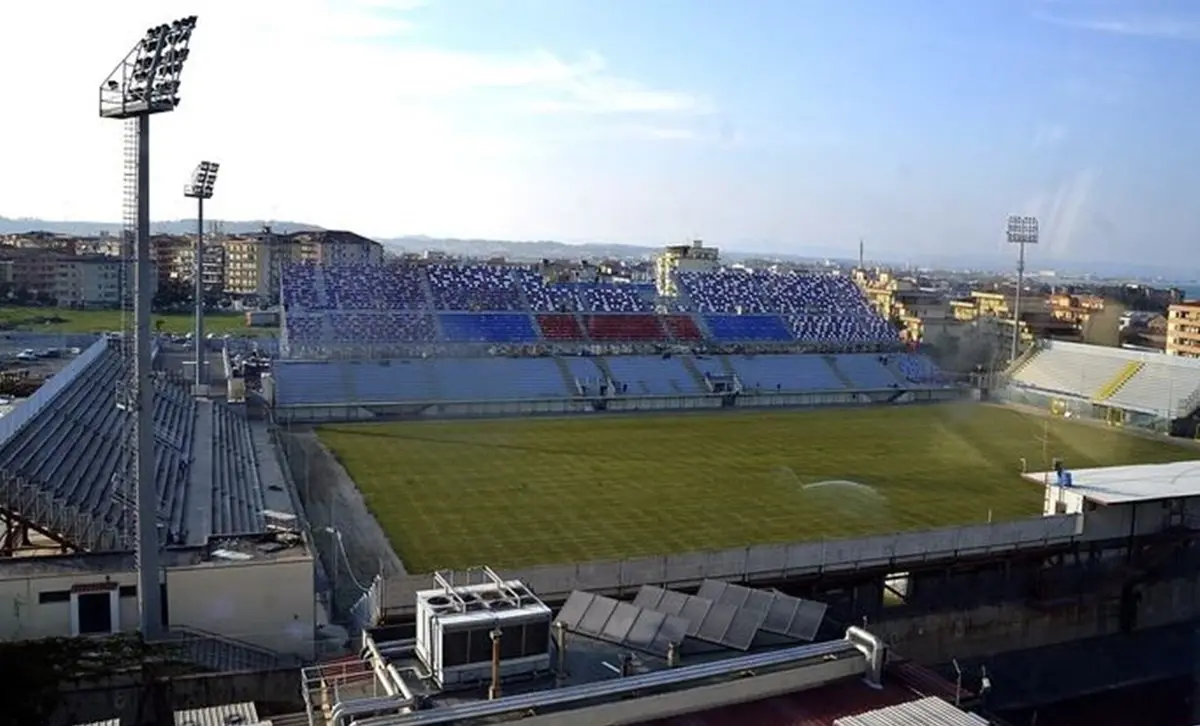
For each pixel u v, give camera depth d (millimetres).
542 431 96812
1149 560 58750
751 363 128750
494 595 29750
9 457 47656
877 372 132125
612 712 26266
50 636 37844
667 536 61125
